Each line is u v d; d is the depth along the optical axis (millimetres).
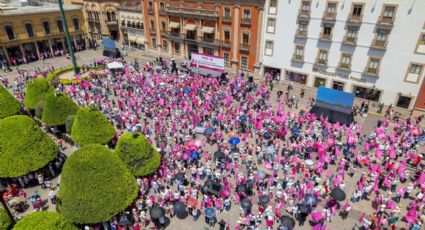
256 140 33500
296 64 47969
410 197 25938
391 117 39375
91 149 21094
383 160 29797
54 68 61594
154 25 66312
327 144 31750
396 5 36438
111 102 43969
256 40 50500
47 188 27578
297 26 45031
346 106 36719
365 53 40875
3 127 25781
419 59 37219
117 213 21453
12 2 75438
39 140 27031
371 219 22266
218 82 49031
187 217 24266
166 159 29906
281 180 27609
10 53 65562
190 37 60188
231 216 24219
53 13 68062
